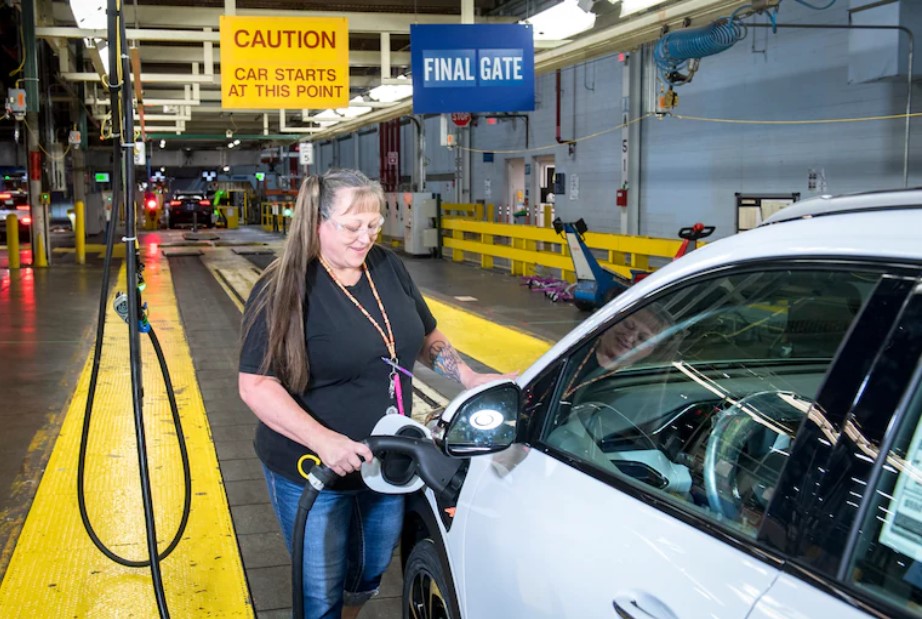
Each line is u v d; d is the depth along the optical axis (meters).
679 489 1.88
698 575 1.55
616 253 12.60
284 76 12.06
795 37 12.37
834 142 11.80
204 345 9.73
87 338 10.16
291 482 2.72
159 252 23.75
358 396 2.68
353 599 3.02
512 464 2.32
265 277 2.61
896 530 1.31
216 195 45.34
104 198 34.41
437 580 2.68
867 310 1.45
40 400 7.26
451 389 7.61
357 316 2.63
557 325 11.06
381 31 13.94
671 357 2.17
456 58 11.57
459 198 25.97
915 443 1.33
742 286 1.84
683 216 15.45
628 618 1.62
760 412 1.88
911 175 10.60
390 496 2.83
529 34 11.60
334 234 2.55
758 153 13.35
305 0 17.20
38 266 18.66
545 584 1.95
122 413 6.81
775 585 1.41
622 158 17.05
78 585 3.96
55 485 5.23
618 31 10.66
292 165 44.03
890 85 10.84
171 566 4.16
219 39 12.06
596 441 2.19
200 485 5.23
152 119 22.77
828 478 1.42
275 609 3.81
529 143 21.73
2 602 3.79
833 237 1.57
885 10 9.49
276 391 2.55
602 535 1.83
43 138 21.16
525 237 16.00
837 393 1.45
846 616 1.29
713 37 9.23
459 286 15.35
